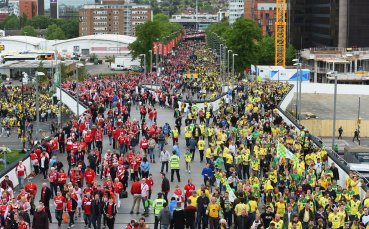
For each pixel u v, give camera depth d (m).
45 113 122.56
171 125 99.56
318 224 44.31
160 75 197.25
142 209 56.16
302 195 46.78
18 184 62.22
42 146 70.62
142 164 60.75
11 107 130.38
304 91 192.62
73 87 149.12
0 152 92.12
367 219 45.38
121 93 120.12
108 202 48.47
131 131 76.38
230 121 88.31
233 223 49.34
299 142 68.56
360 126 130.88
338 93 190.62
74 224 51.66
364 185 53.62
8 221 45.53
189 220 47.22
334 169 58.75
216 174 54.69
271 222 41.62
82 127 80.94
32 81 186.62
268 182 51.66
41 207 43.88
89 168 56.59
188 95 150.00
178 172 64.75
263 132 74.06
